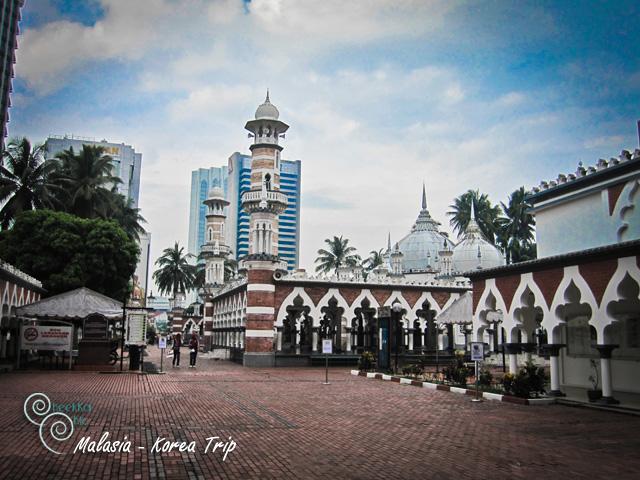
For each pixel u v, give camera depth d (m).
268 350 35.88
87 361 28.69
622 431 13.41
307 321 42.06
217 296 51.62
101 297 30.06
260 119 45.69
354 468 9.65
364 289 39.06
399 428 13.47
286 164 134.62
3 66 55.69
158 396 18.47
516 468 9.81
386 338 28.98
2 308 29.00
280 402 17.70
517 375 19.03
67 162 51.41
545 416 15.68
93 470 9.15
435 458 10.47
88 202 49.19
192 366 34.12
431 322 41.72
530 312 24.03
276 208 43.31
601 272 17.62
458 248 56.47
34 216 39.62
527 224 73.19
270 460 10.05
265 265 36.50
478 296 23.53
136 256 43.53
